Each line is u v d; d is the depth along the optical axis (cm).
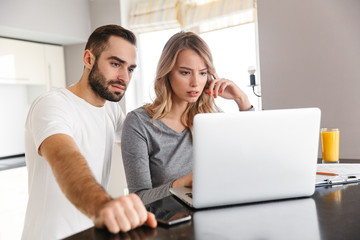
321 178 104
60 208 123
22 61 335
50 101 116
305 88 237
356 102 220
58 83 372
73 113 126
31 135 125
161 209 80
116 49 131
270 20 247
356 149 221
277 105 248
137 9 363
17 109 379
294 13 238
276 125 80
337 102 226
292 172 83
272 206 80
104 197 65
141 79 382
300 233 60
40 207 124
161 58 137
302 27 235
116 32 133
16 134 379
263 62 252
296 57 239
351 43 219
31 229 126
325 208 76
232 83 154
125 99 364
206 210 79
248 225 66
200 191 78
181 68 134
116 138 163
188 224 68
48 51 362
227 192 80
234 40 326
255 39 314
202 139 76
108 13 362
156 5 354
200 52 134
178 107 142
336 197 85
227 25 325
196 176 78
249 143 79
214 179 78
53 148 88
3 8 287
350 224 64
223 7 323
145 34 377
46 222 123
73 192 70
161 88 139
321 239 57
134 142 130
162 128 136
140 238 60
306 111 82
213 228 65
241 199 82
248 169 80
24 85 386
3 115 365
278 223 67
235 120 77
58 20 333
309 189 86
